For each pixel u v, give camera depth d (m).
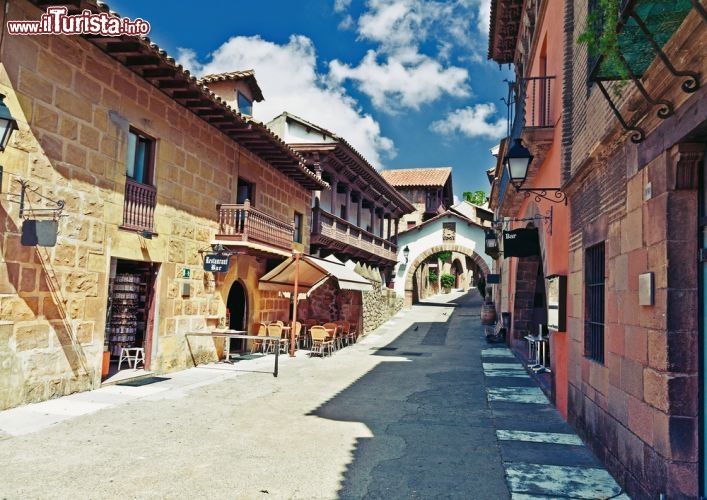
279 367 12.64
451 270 52.38
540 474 5.23
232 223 13.05
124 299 11.03
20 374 7.38
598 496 4.62
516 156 7.81
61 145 8.01
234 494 4.62
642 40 3.77
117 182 9.30
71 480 4.85
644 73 3.88
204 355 12.37
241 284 14.69
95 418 7.08
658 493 3.91
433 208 39.81
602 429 5.52
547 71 9.76
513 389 10.03
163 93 10.63
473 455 5.87
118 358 11.43
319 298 19.45
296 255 14.48
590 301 6.31
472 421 7.47
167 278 10.84
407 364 13.60
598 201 5.77
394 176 40.81
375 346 17.92
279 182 16.92
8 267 7.14
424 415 7.84
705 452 3.66
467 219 31.81
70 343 8.28
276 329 15.16
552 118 8.91
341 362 13.92
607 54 3.77
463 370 12.53
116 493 4.57
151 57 9.18
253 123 12.76
